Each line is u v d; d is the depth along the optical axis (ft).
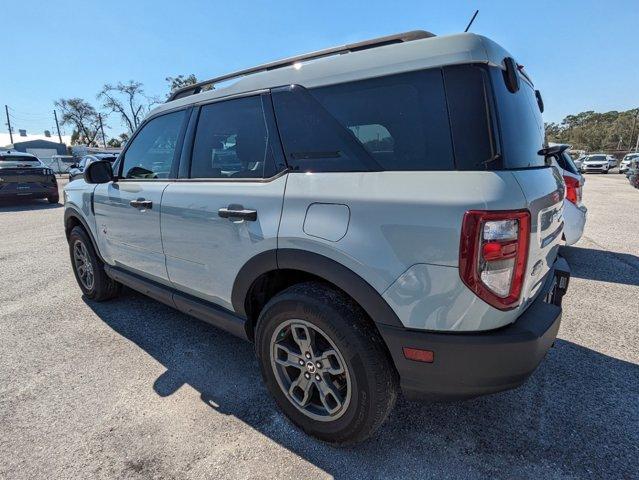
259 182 7.07
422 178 5.35
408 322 5.45
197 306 8.62
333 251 5.88
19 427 7.26
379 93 5.92
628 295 13.28
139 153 10.28
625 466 6.16
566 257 17.85
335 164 6.18
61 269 17.37
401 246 5.32
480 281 5.03
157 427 7.21
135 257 10.19
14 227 27.99
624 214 30.32
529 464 6.23
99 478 6.11
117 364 9.36
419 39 6.03
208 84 8.84
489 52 5.44
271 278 7.49
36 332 11.05
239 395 8.14
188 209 8.15
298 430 7.09
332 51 6.79
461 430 7.01
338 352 6.14
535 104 7.86
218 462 6.39
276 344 7.02
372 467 6.23
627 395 7.91
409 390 5.79
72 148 160.56
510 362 5.27
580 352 9.61
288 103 6.89
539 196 5.65
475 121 5.22
